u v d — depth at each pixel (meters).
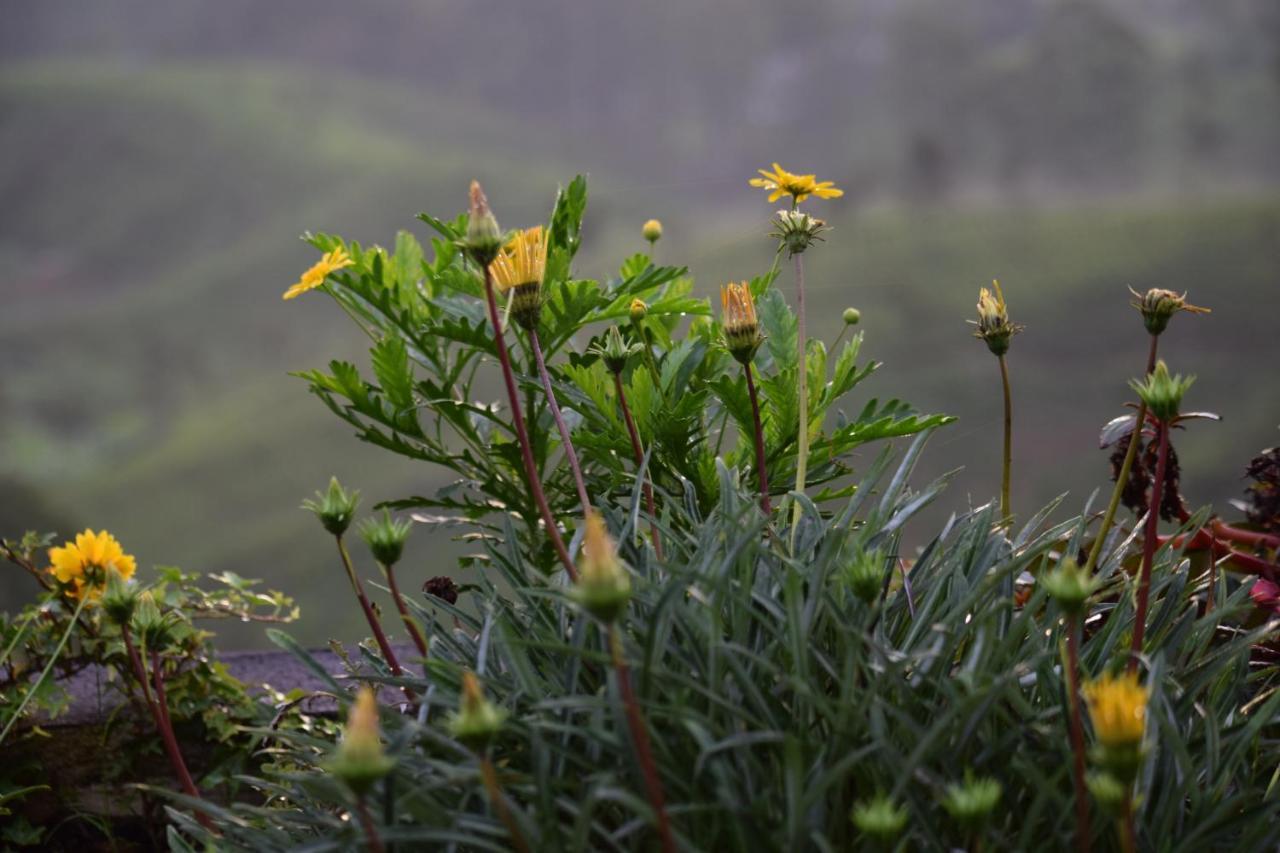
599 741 1.65
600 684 1.76
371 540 1.74
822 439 2.03
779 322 2.01
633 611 1.78
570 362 2.00
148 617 1.86
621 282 2.11
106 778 2.14
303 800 1.78
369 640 1.95
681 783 1.66
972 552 1.84
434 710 1.77
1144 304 1.83
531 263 1.82
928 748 1.64
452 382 2.11
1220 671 1.74
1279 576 1.96
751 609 1.71
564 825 1.67
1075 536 1.84
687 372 2.00
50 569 2.11
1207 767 1.69
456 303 2.09
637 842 1.66
